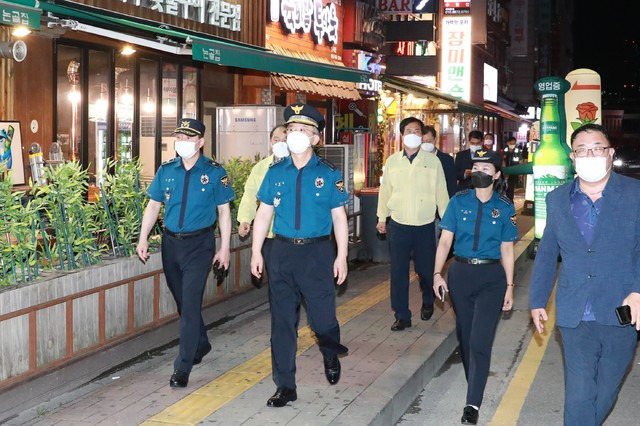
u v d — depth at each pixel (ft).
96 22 32.73
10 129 34.32
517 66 206.28
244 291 32.17
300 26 63.67
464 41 106.83
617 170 137.69
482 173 20.44
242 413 19.36
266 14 58.29
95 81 41.55
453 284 21.24
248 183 26.30
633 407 23.03
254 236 20.29
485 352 20.72
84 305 22.61
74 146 39.86
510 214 20.83
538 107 208.64
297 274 19.84
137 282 25.25
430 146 31.48
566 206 16.34
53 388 20.88
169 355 25.29
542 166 49.01
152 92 46.98
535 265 17.11
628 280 15.85
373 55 81.66
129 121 44.78
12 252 20.63
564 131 49.47
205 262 22.25
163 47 36.24
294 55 62.18
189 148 21.93
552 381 25.35
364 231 44.68
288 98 65.46
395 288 27.99
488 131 161.89
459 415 22.16
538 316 17.06
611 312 15.84
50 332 21.13
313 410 19.61
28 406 19.97
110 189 26.08
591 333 16.12
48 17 31.14
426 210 27.81
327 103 74.28
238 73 56.34
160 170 22.61
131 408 19.81
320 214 19.80
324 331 20.42
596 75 53.01
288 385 20.04
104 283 23.52
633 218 15.81
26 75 36.32
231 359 24.49
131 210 26.02
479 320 20.77
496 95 152.87
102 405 20.06
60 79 38.83
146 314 25.75
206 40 38.19
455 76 107.14
